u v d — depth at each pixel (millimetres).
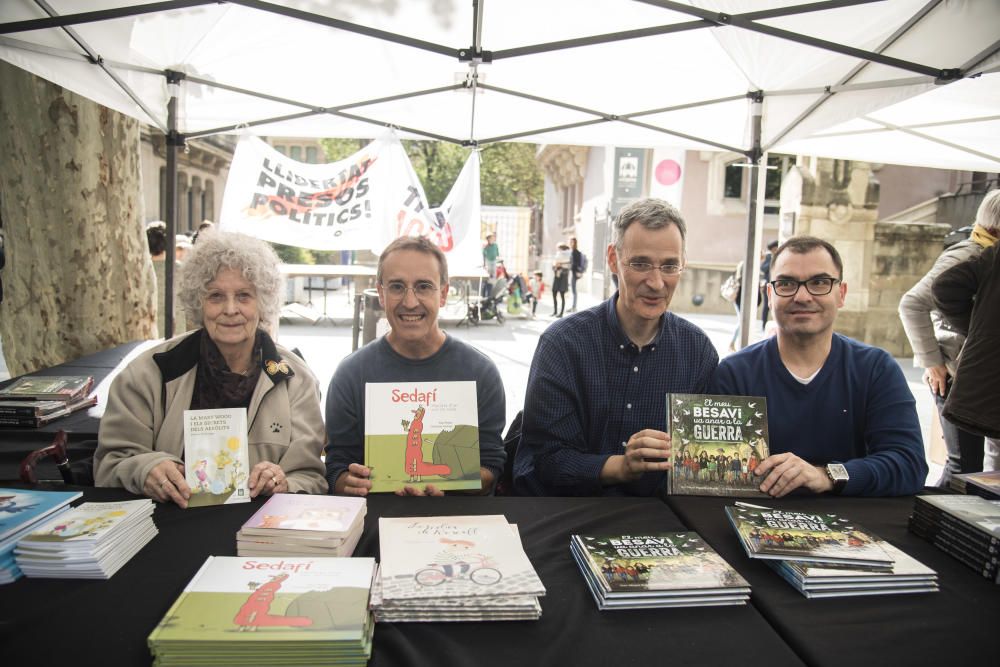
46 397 3088
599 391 2465
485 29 3729
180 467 2031
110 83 4133
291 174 5422
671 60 4172
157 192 23375
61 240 5156
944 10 2908
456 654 1218
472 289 19609
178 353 2215
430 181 31703
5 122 4832
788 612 1405
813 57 3754
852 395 2377
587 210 21875
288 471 2182
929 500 1806
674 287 2305
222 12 3705
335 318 13398
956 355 3488
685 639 1307
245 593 1321
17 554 1459
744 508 1842
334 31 3975
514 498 2082
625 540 1671
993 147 5570
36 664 1167
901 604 1456
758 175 4969
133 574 1505
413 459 2107
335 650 1176
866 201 10344
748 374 2441
